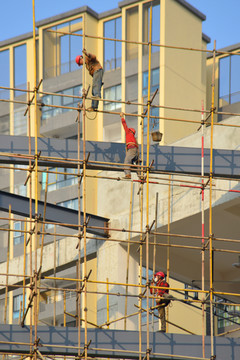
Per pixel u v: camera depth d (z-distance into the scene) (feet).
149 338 149.79
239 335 325.01
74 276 330.95
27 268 214.69
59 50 376.27
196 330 333.83
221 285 226.99
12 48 390.01
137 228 192.24
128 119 358.23
